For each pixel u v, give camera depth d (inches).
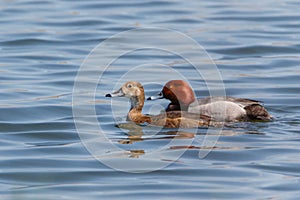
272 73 754.2
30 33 914.1
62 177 458.6
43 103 634.2
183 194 424.5
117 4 1079.0
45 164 483.8
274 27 949.8
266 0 1121.4
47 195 424.5
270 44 865.5
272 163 476.4
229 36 899.4
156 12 1029.8
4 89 684.1
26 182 450.6
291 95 671.1
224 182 444.1
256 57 820.0
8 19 986.7
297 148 504.4
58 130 562.3
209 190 430.0
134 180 451.2
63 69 760.3
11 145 526.9
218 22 974.4
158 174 462.6
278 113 606.2
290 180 444.8
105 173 466.0
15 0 1107.9
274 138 527.5
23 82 711.7
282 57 817.5
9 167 477.7
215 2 1107.9
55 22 970.7
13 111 609.3
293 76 741.3
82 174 463.5
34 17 998.4
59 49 847.1
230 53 833.5
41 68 766.5
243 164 476.7
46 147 522.0
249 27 948.0
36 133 555.8
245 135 534.3
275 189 429.7
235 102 566.9
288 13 1023.6
